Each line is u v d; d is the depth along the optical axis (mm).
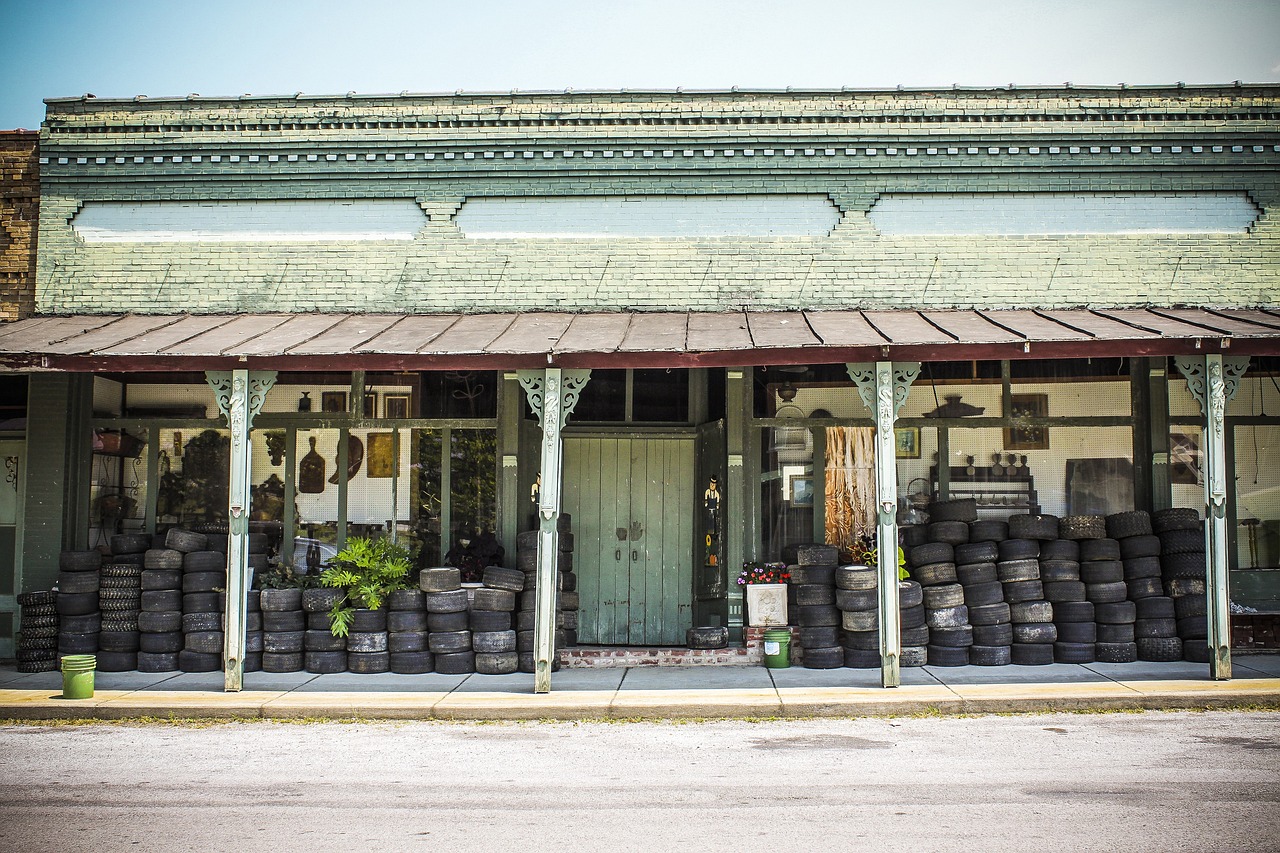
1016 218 12586
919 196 12672
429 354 10164
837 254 12594
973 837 5859
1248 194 12508
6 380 12711
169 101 12938
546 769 7617
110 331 11523
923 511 12297
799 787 7008
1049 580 11406
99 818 6414
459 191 12828
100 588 11727
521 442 12547
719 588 12305
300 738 8781
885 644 10086
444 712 9570
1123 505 12188
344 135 12875
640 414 13172
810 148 12664
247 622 11344
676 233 12703
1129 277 12453
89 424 12641
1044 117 12586
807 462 12414
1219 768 7297
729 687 10344
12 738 8836
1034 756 7758
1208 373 10039
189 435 12727
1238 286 12398
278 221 12938
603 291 12648
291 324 11883
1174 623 11320
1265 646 11688
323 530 12578
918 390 12469
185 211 12984
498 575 11414
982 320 11312
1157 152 12531
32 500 12305
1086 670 10828
